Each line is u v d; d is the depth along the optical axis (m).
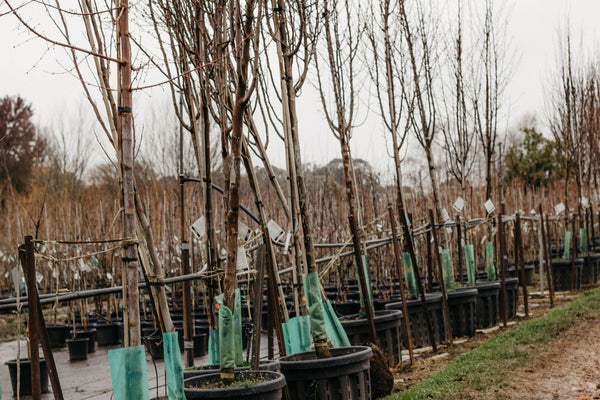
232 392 4.04
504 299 9.66
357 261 6.64
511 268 14.41
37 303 3.62
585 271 15.22
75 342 9.61
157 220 12.46
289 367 5.09
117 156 3.99
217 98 5.75
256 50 4.30
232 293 4.38
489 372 6.43
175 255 11.94
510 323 10.02
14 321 14.63
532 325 8.82
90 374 8.36
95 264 9.22
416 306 8.31
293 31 6.21
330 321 6.16
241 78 4.17
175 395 4.21
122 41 3.74
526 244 17.17
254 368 4.69
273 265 6.02
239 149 4.31
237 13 4.52
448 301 8.85
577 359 6.91
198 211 11.88
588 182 16.62
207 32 5.52
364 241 7.70
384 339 6.80
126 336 3.84
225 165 5.27
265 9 5.62
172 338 4.27
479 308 9.62
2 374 8.80
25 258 3.72
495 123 12.05
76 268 10.47
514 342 7.86
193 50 5.43
